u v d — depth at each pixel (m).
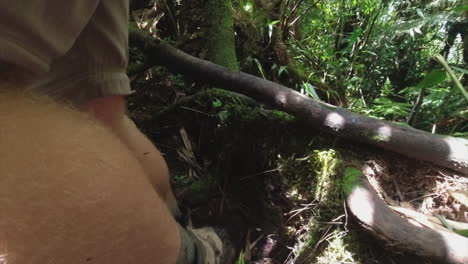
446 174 1.28
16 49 0.40
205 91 1.64
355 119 1.36
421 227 1.11
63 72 0.72
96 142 0.37
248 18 2.40
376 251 1.17
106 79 0.78
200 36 2.11
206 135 1.65
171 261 0.41
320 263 1.22
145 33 1.89
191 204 1.48
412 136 1.28
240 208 1.48
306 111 1.44
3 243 0.27
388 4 2.80
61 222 0.30
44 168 0.30
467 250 1.02
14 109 0.33
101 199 0.32
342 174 1.30
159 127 1.75
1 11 0.39
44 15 0.47
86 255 0.31
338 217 1.25
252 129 1.52
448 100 1.93
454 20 2.31
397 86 2.96
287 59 2.34
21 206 0.28
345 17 3.08
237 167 1.55
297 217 1.35
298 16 2.86
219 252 0.97
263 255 1.35
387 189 1.31
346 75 2.65
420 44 2.86
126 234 0.34
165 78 1.93
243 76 1.65
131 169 0.38
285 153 1.46
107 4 0.75
